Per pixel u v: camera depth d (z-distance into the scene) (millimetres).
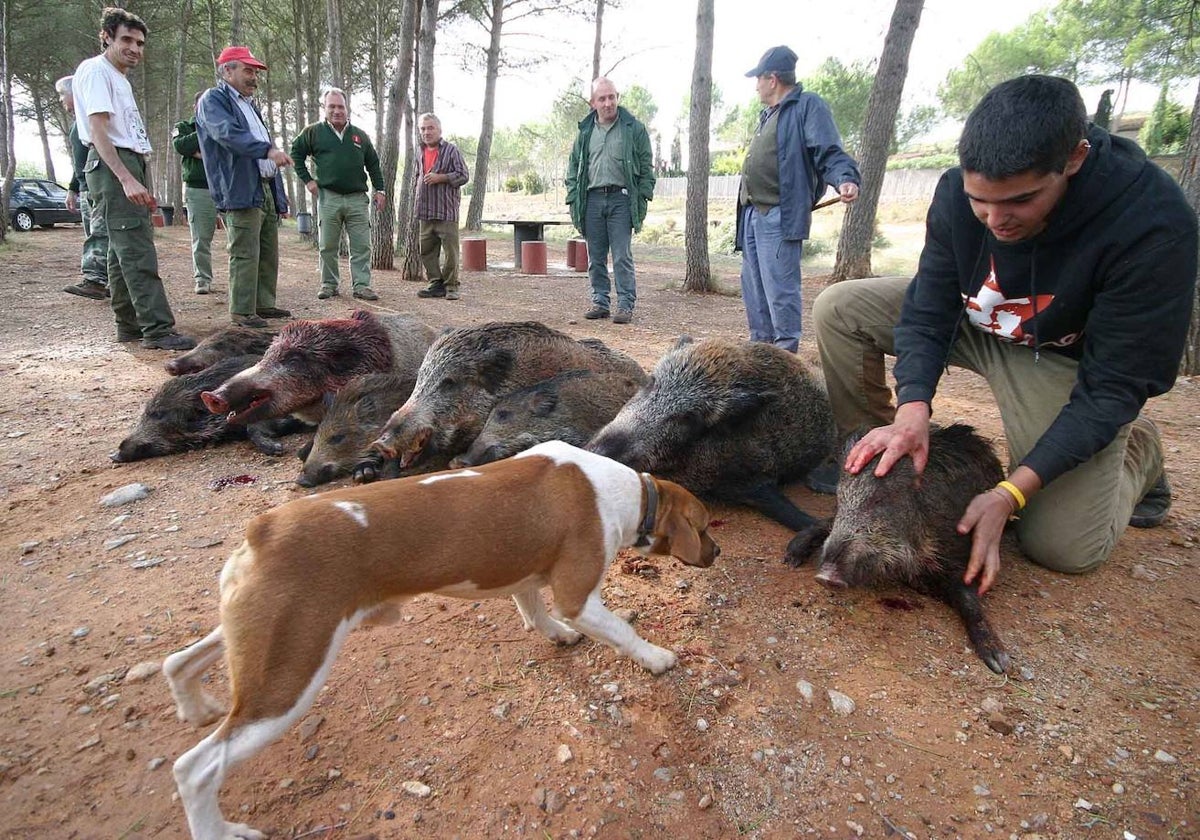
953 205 3127
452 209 10742
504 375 4543
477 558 2320
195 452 4840
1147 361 2779
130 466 4562
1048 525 3211
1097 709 2533
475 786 2201
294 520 2070
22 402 5551
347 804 2143
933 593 3221
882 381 4246
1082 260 2746
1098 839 2059
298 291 10906
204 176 9562
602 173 9055
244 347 6004
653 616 3033
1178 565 3436
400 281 12883
